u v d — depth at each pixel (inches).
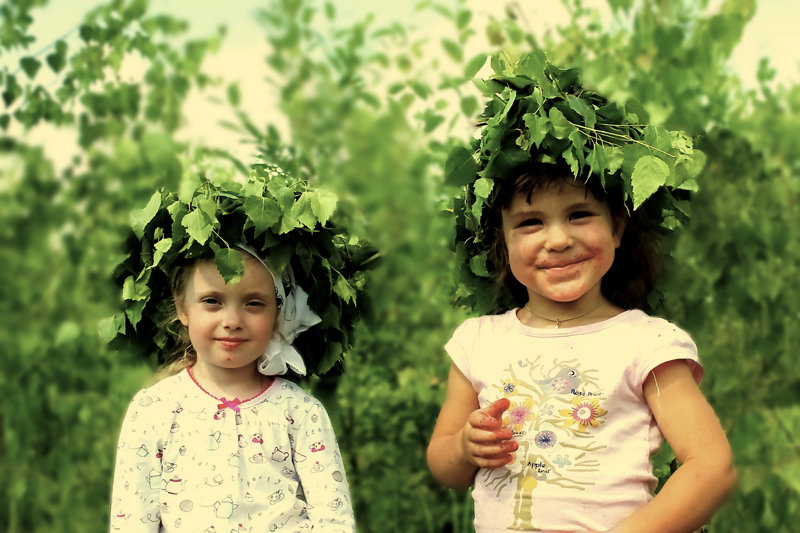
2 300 153.1
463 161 88.4
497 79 86.9
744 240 124.4
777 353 126.6
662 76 124.4
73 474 156.0
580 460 79.2
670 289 120.9
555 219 83.0
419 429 143.9
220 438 83.9
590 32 133.5
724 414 128.1
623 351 81.7
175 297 88.2
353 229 115.1
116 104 140.9
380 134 141.9
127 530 81.2
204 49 140.2
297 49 140.3
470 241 99.3
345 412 141.7
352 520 85.5
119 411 154.8
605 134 83.6
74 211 145.9
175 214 84.8
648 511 76.0
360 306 101.3
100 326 94.9
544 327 86.9
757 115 128.7
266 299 85.7
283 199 85.7
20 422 155.5
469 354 90.1
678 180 83.1
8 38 141.1
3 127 142.7
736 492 127.3
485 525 81.8
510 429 82.5
